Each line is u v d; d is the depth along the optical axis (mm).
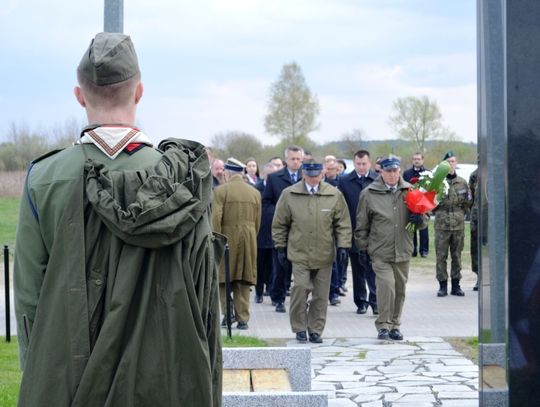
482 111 3238
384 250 11352
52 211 2986
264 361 7023
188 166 3082
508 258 2893
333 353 10633
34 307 2990
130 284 2916
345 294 16375
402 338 11523
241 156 55281
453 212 15711
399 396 8320
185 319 2930
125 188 2984
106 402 2873
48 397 2896
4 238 24641
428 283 17938
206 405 2947
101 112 3131
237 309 12461
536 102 2883
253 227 12547
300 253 11227
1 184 33969
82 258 2932
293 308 11359
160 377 2908
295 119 80812
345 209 11320
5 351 9977
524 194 2885
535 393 2879
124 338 2924
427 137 56625
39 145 33781
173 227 2908
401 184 11383
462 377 9203
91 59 3098
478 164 3365
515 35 2893
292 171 15055
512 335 2889
